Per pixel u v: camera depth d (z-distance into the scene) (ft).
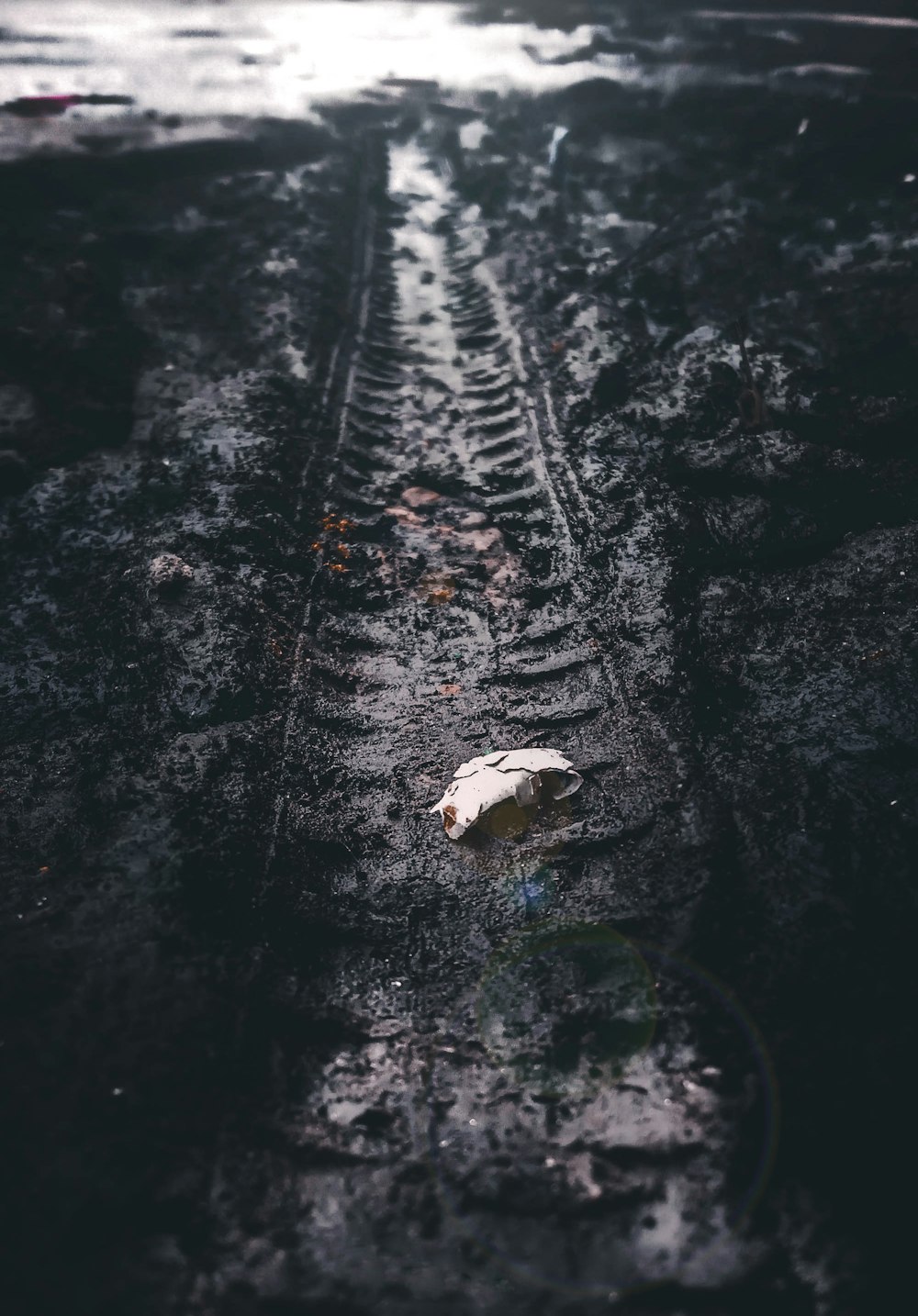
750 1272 1.35
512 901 1.77
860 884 1.70
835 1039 1.54
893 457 2.40
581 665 2.08
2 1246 1.31
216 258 3.18
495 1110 1.55
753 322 2.84
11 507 2.36
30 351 2.64
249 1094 1.53
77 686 2.02
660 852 1.78
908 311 2.77
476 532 2.39
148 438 2.54
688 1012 1.59
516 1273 1.38
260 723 1.95
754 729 1.96
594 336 2.80
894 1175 1.42
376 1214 1.46
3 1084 1.48
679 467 2.42
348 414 2.69
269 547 2.25
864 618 2.11
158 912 1.64
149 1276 1.31
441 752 1.98
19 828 1.79
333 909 1.78
